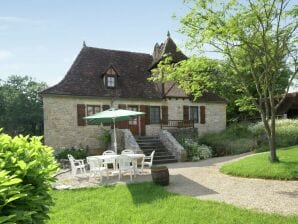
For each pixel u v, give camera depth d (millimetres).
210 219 6527
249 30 12242
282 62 13195
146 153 18844
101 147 21750
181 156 18156
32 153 3908
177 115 24578
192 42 12633
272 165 11695
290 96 32469
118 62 24953
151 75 25391
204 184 10266
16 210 2996
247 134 23484
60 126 20734
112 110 14688
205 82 14492
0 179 2787
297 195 8344
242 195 8555
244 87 13758
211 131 26203
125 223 6617
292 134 21375
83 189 10086
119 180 11648
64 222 6848
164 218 6754
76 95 21031
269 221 6234
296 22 12023
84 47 24484
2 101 46312
